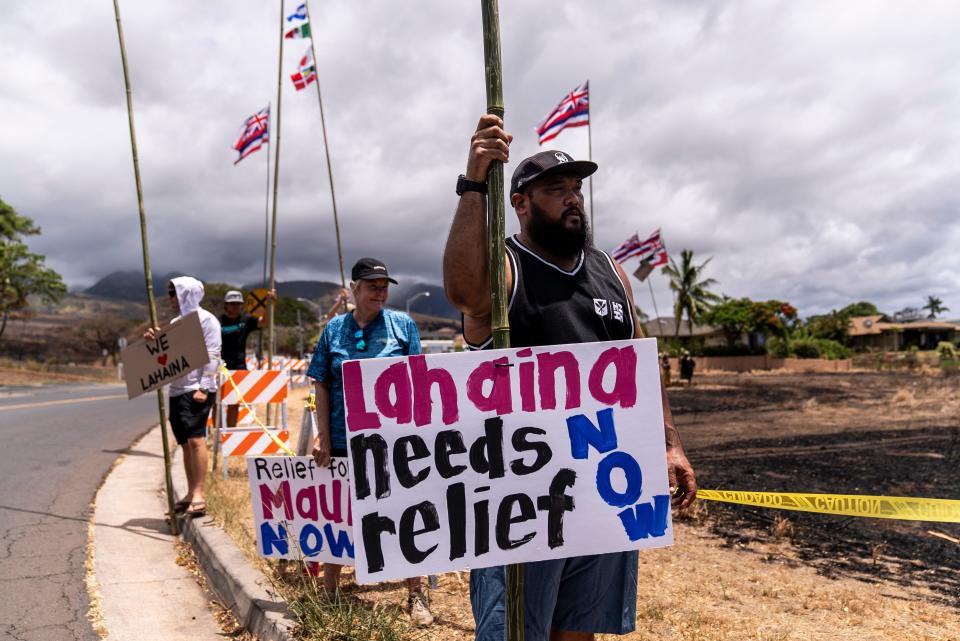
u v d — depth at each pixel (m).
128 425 12.97
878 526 5.54
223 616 3.79
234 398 7.62
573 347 1.91
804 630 3.32
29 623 3.66
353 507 1.78
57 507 6.15
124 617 3.79
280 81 8.35
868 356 53.44
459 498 1.83
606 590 2.24
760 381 33.66
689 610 3.60
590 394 1.92
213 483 6.59
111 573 4.48
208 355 5.04
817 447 10.25
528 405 1.88
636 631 3.30
